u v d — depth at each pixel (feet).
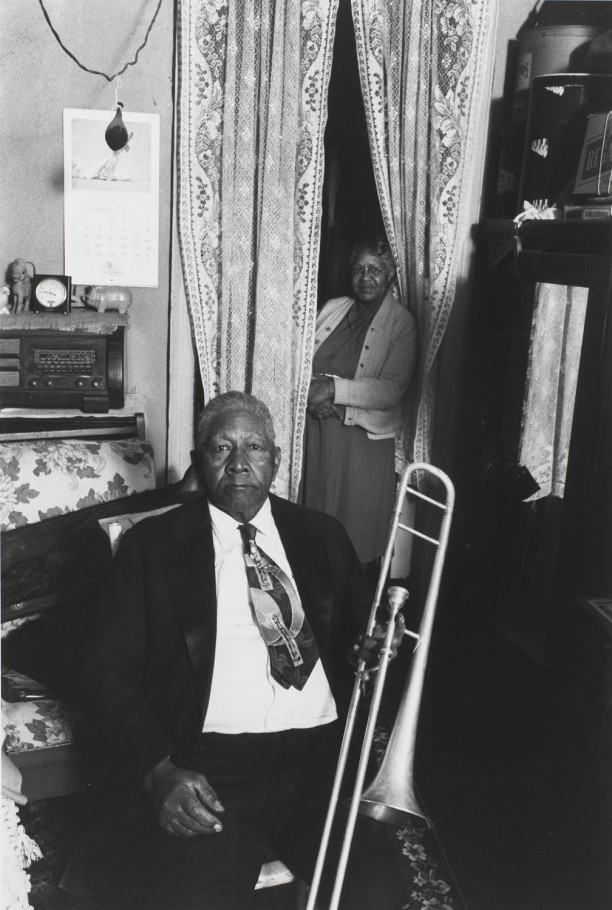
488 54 9.74
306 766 6.08
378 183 9.86
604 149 7.78
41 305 9.57
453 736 8.98
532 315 8.42
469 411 10.15
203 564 6.32
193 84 9.17
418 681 5.98
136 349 10.31
